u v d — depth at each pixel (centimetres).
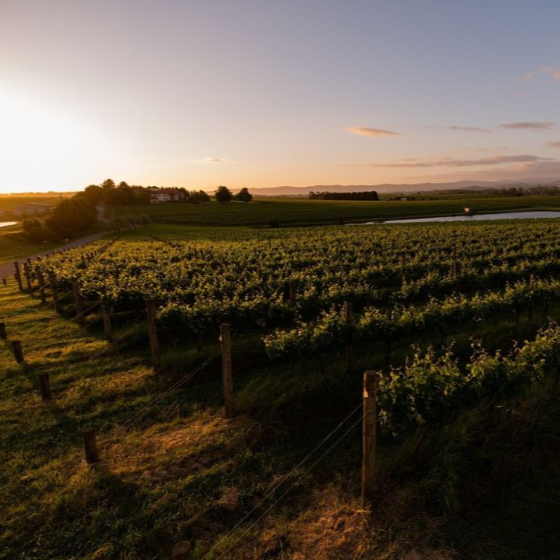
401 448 718
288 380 978
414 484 646
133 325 1603
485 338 1265
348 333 1043
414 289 1758
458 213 9981
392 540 555
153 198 17312
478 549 538
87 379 1110
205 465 727
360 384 976
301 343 1024
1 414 943
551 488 636
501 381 744
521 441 732
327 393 940
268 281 1916
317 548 549
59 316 1875
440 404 692
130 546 569
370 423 591
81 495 662
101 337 1505
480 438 737
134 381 1082
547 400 829
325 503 629
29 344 1455
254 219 9838
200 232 7419
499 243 3375
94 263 2862
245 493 656
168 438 816
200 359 1163
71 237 7756
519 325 1402
